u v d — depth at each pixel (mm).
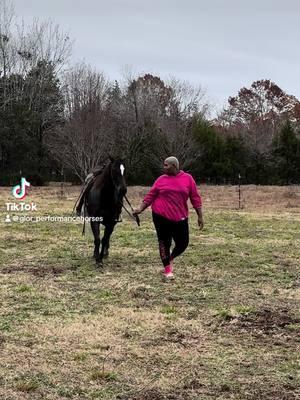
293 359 7094
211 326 8070
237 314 8461
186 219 10242
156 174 45188
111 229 11492
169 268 10445
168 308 8727
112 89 53312
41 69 49031
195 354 7215
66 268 11188
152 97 52406
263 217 19594
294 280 10492
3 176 43125
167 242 10367
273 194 31172
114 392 6398
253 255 12594
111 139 41781
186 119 49844
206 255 12500
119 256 12336
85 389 6438
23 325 8008
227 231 15984
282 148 48000
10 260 11828
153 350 7312
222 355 7195
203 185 42906
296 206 24766
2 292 9461
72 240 14117
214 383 6574
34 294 9383
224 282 10297
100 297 9297
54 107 47969
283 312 8602
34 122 44594
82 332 7789
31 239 14172
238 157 47938
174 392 6410
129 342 7539
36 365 6895
